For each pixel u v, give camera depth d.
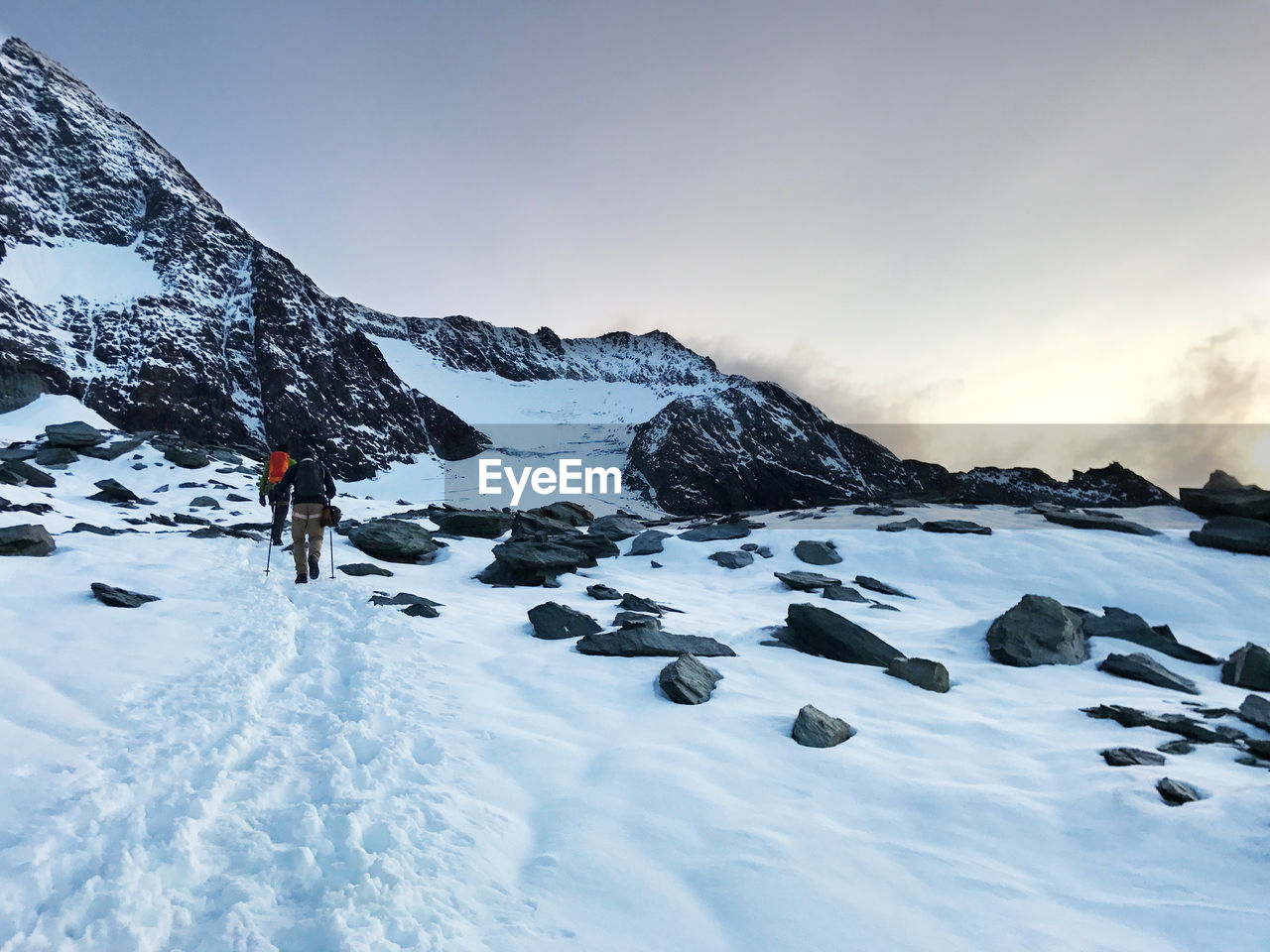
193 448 29.12
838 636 7.82
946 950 2.96
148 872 3.04
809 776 4.59
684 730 5.30
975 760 4.98
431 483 93.06
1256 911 3.15
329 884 3.10
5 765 3.80
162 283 96.75
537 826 3.89
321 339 105.31
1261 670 7.85
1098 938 3.06
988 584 13.12
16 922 2.69
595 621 8.68
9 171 99.81
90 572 8.77
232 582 9.46
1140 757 4.81
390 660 6.63
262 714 5.12
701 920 3.10
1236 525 13.97
